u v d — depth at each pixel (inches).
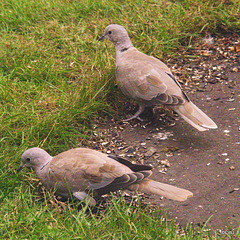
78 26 574.9
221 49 551.2
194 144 397.4
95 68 498.3
